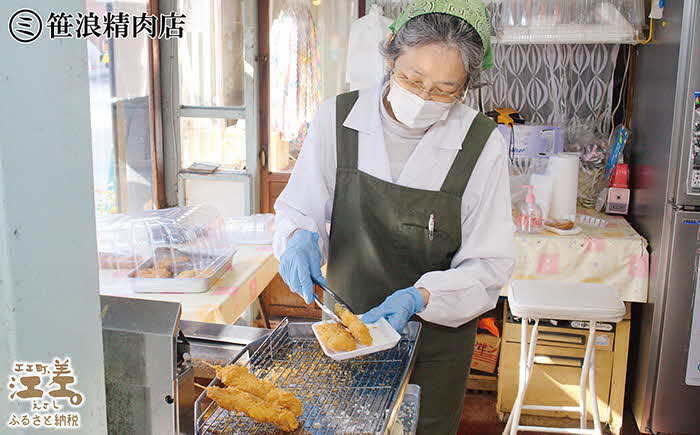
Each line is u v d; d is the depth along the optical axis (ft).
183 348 2.70
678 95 8.09
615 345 8.81
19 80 1.74
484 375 9.96
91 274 2.12
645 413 8.95
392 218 4.92
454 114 4.86
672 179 8.29
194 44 11.40
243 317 11.75
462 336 5.16
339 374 3.66
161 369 2.48
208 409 3.21
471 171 4.83
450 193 4.84
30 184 1.81
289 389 3.47
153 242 6.84
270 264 7.55
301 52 11.30
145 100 11.21
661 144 8.73
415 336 4.15
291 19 11.20
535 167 10.27
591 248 8.75
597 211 10.48
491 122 4.96
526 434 9.03
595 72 10.75
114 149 10.39
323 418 3.17
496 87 11.03
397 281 5.13
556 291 8.07
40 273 1.88
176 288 6.18
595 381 8.55
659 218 8.61
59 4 1.86
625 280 8.77
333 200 5.17
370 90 5.06
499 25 9.77
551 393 9.07
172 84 11.55
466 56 4.08
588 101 10.88
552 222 9.21
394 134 4.89
